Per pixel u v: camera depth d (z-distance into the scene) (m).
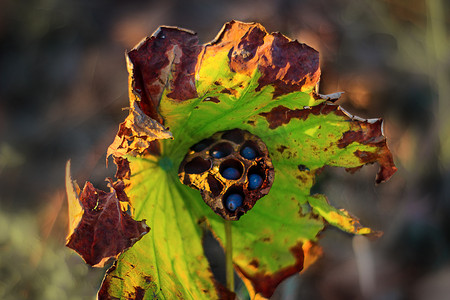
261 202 0.84
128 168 0.80
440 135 1.43
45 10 1.86
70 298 1.20
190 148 0.82
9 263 1.28
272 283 0.86
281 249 0.86
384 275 1.25
